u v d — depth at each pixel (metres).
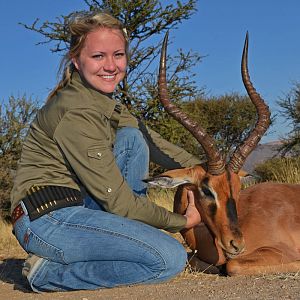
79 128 4.62
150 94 18.61
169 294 4.39
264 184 6.50
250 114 29.91
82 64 4.93
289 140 25.42
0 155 20.00
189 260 6.09
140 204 4.79
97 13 4.99
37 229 4.74
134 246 4.65
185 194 6.08
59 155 4.80
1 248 9.48
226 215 5.33
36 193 4.78
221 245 5.35
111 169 4.66
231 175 5.46
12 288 5.57
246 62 6.01
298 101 25.17
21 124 20.41
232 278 5.29
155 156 6.18
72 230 4.68
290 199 6.27
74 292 4.84
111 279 4.80
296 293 4.18
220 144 27.20
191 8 18.66
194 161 6.16
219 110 29.88
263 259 5.60
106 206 4.72
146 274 4.79
